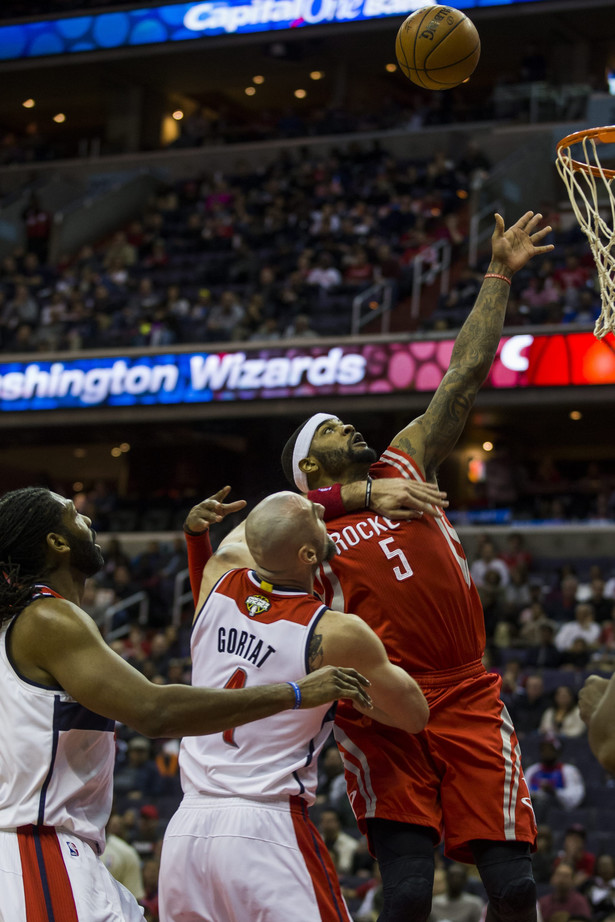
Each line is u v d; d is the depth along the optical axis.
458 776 2.92
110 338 16.69
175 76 23.66
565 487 15.83
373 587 3.02
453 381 3.22
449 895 6.87
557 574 13.18
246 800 2.52
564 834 8.42
